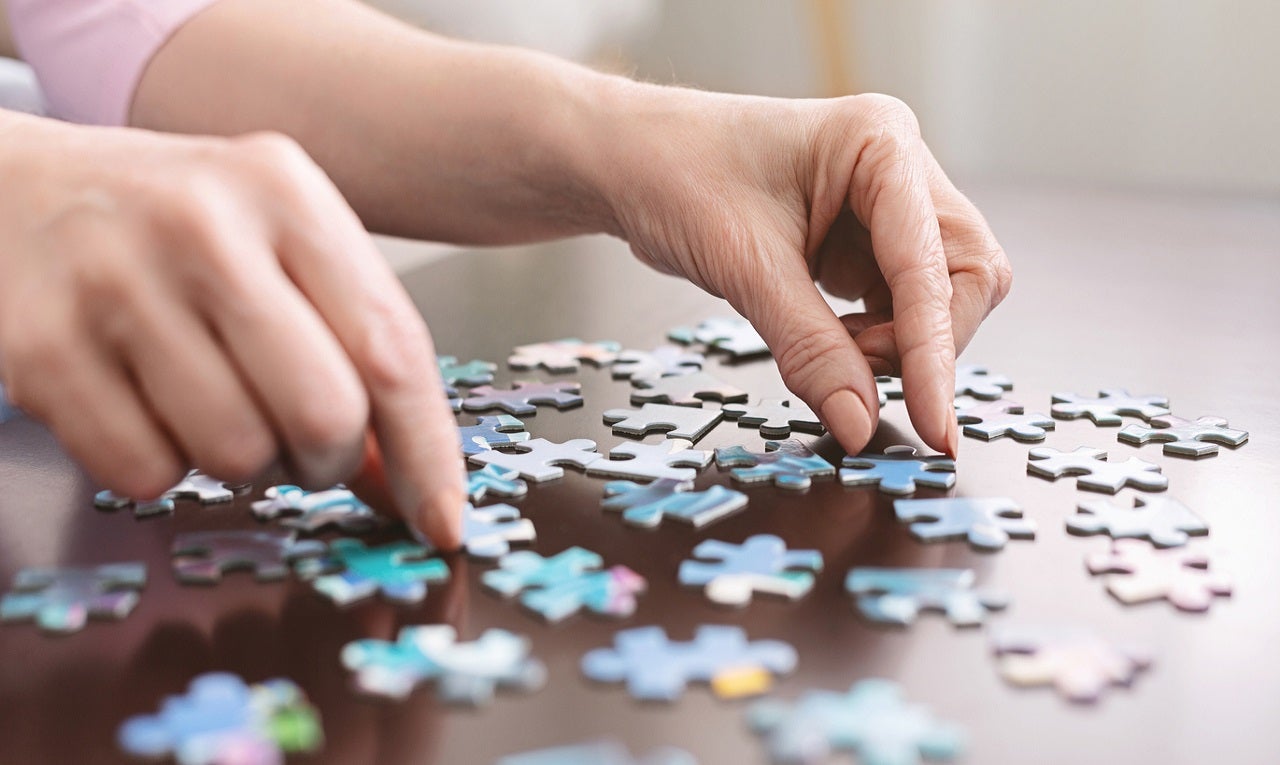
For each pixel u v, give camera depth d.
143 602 0.48
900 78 1.85
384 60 0.71
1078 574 0.50
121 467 0.49
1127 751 0.43
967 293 0.61
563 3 1.64
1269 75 1.54
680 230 0.63
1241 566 0.50
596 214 0.68
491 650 0.46
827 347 0.59
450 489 0.50
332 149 0.71
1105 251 0.97
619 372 0.67
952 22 1.78
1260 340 0.72
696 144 0.63
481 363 0.67
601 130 0.65
